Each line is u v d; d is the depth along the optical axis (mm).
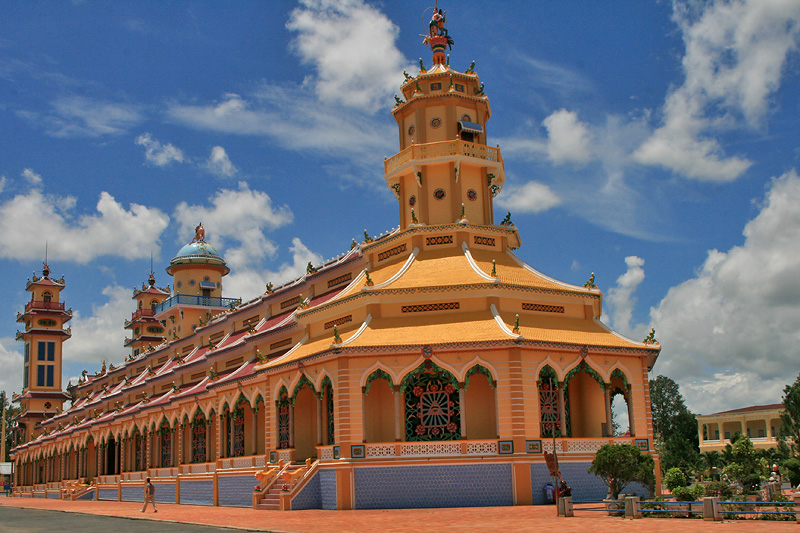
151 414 69500
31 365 118562
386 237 48438
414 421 40500
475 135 50938
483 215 49688
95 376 117562
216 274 89750
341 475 38781
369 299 42562
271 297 61469
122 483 72688
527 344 39344
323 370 41438
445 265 44625
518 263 47125
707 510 27297
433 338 40125
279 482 42531
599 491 40000
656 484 41969
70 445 92875
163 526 32250
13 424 122625
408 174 50312
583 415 44562
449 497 38375
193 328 82562
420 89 51031
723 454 67750
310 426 46719
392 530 26062
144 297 106750
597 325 44875
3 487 147125
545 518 29578
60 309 121688
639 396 42938
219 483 52219
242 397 52000
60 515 45031
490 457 38531
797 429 61469
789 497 38500
